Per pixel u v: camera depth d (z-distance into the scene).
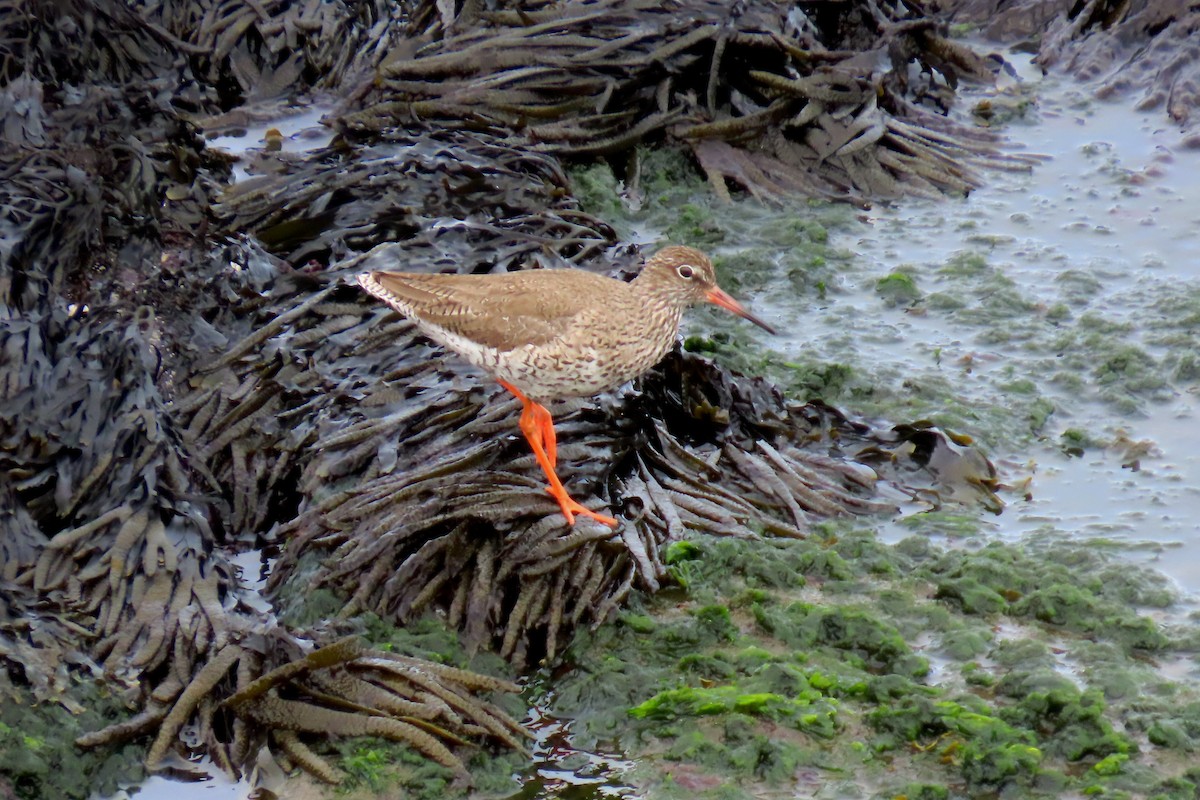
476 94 16.38
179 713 9.33
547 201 15.05
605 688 9.77
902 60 17.72
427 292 11.02
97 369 11.31
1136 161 17.08
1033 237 15.67
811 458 12.04
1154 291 14.59
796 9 17.69
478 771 9.20
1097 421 12.80
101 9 15.87
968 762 8.96
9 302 11.88
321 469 11.37
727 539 11.04
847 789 8.91
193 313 12.81
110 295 12.75
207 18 18.31
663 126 16.61
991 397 13.06
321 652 9.27
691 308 14.47
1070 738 9.08
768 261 15.17
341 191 14.76
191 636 9.86
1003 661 9.91
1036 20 20.27
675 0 17.22
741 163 16.50
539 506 10.57
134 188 13.59
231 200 15.05
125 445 10.91
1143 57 18.91
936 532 11.39
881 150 16.77
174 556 10.30
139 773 9.18
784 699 9.45
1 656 9.42
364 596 10.38
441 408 11.69
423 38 17.50
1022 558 10.92
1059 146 17.50
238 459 11.91
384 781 9.04
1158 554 11.02
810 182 16.56
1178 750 9.03
